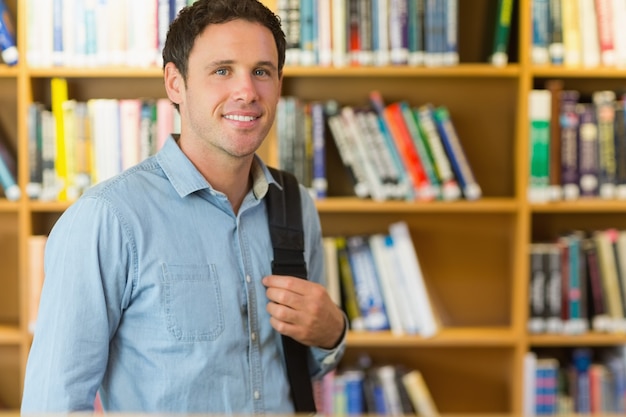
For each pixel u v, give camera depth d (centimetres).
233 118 175
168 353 171
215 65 175
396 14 316
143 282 170
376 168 322
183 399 171
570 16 320
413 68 317
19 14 315
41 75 319
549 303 327
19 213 346
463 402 355
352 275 326
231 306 177
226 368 174
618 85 346
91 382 166
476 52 344
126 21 316
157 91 341
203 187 177
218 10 177
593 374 328
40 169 317
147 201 174
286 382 187
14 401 349
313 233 206
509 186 347
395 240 326
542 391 327
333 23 317
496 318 353
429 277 352
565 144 323
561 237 335
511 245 345
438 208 321
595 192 326
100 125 316
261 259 186
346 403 325
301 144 318
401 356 354
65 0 315
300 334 183
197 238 177
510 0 320
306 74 320
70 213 170
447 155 323
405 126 320
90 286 166
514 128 342
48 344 165
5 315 349
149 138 316
